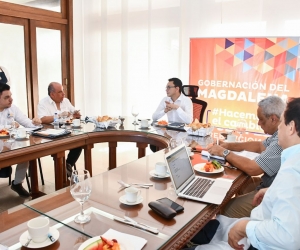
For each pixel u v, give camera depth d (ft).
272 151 5.69
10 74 15.01
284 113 3.93
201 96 13.98
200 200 4.54
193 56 13.87
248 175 5.97
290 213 3.26
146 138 9.21
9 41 14.74
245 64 12.80
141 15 15.76
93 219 4.03
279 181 3.52
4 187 10.82
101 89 17.71
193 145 7.48
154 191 4.93
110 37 16.99
